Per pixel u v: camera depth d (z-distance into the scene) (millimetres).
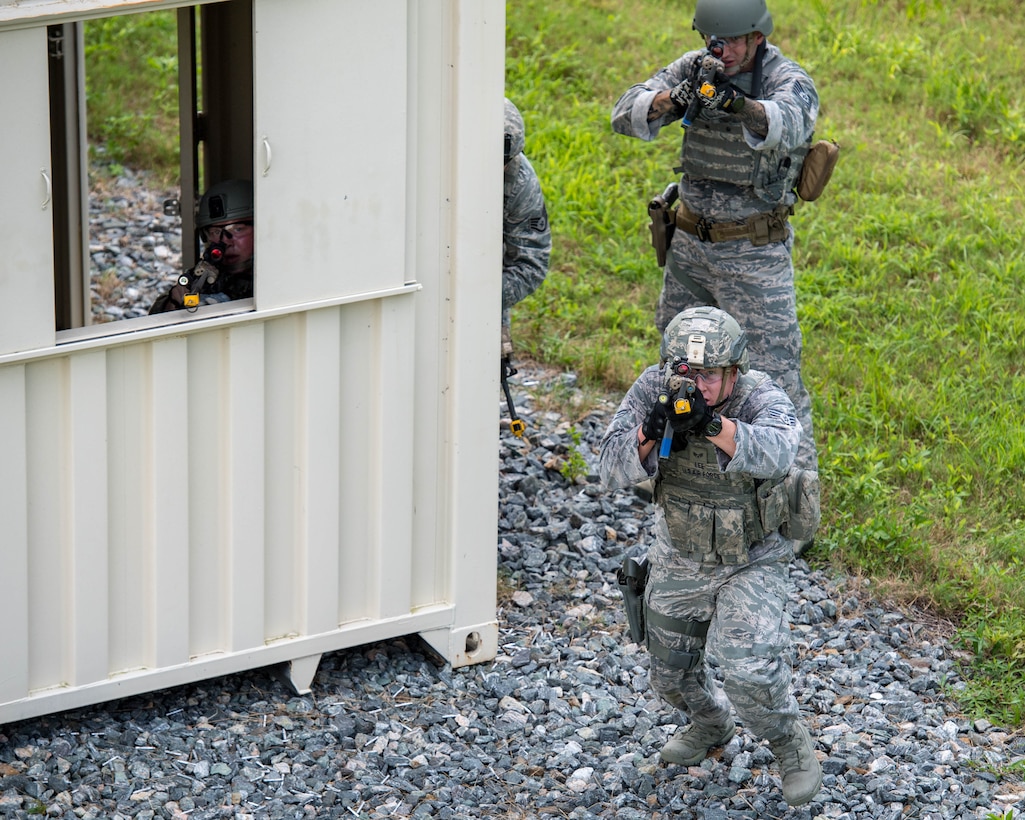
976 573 21422
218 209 18016
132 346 16047
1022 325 29375
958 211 34875
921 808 16500
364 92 16516
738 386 15375
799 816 16234
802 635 20406
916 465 24266
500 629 20234
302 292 16719
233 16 20656
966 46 43812
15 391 15445
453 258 17719
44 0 14484
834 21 45406
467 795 16406
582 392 28000
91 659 16656
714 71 20516
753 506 15188
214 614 17484
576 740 17641
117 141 39812
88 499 16172
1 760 16469
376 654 19297
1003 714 18547
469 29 16922
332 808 16016
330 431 17453
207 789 16281
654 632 15977
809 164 21562
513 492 23969
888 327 29562
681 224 22578
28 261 15109
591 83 42125
